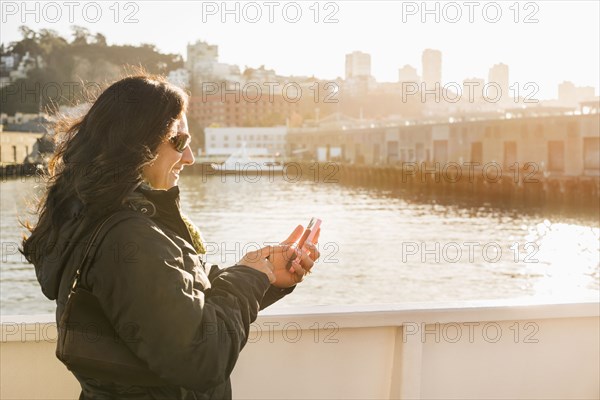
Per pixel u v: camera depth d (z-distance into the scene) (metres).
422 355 1.99
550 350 2.04
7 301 16.80
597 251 22.48
